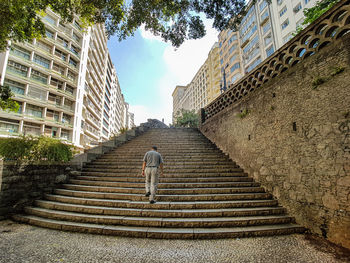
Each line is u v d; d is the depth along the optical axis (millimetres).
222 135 8641
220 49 38219
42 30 5008
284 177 4586
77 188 5367
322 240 3346
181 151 8469
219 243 3188
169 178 5797
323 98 3717
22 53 20922
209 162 7164
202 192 4980
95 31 35156
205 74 52344
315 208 3662
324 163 3572
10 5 4066
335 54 3547
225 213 4059
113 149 9266
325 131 3613
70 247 2932
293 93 4535
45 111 22625
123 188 5094
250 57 28375
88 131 33000
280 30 22469
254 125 6090
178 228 3635
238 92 7457
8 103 5203
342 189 3189
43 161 5195
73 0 4660
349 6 3381
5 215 4211
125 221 3740
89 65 32094
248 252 2861
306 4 19094
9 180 4328
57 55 24562
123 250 2881
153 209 4238
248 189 5152
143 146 9297
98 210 4129
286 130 4660
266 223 3893
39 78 22438
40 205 4609
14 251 2732
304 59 4312
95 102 36969
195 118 25141
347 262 2568
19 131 20219
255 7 26859
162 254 2775
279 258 2680
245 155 6488
